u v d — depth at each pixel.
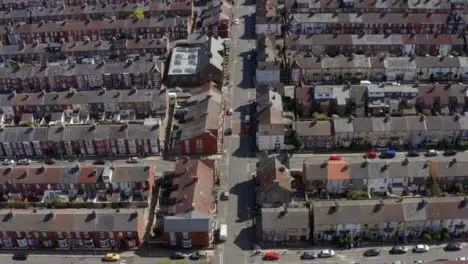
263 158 191.25
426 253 161.38
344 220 163.38
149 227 174.62
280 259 161.50
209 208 170.25
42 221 166.75
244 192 187.12
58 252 168.62
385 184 181.25
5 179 185.75
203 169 183.75
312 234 166.62
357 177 179.75
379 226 164.50
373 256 161.00
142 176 183.00
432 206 165.12
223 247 166.88
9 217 168.25
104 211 169.50
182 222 163.38
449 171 179.50
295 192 182.62
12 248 170.62
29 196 187.75
